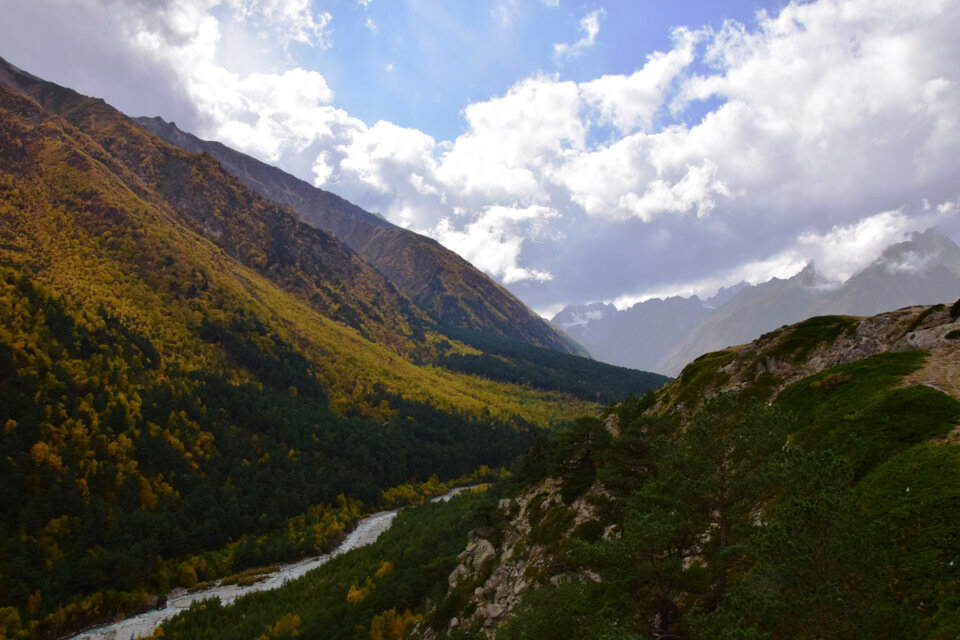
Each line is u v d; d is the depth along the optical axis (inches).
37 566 4379.9
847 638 779.4
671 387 3720.5
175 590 4793.3
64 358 6599.4
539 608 1441.9
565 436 3016.7
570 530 2500.0
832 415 1838.1
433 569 3747.5
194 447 6781.5
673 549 1304.1
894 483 1230.9
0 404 5467.5
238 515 6063.0
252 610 4047.7
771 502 1425.9
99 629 4035.4
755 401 1402.6
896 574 968.9
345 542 6166.3
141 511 5398.6
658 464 1692.9
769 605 838.5
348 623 3457.2
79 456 5595.5
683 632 1148.5
